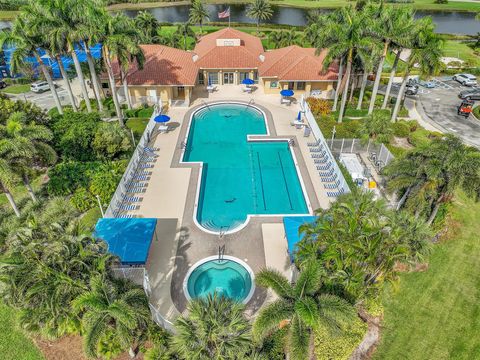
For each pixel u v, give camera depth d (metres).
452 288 23.28
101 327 14.64
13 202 26.34
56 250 15.52
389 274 18.66
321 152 36.38
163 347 16.78
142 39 42.34
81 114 35.88
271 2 127.00
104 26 35.97
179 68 46.88
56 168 31.59
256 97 49.06
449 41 79.75
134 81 44.81
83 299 14.35
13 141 23.06
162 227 26.95
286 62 49.44
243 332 15.05
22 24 35.50
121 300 14.78
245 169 35.06
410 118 45.56
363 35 38.06
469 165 21.67
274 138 39.09
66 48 38.16
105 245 17.38
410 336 20.55
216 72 51.47
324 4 124.00
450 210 29.16
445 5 124.00
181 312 20.88
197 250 25.09
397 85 54.97
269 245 25.55
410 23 37.19
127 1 124.81
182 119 42.97
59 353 18.98
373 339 20.28
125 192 30.34
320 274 15.72
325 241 17.33
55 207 25.97
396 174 24.50
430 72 39.19
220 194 31.59
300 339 14.18
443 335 20.62
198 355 14.34
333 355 18.55
